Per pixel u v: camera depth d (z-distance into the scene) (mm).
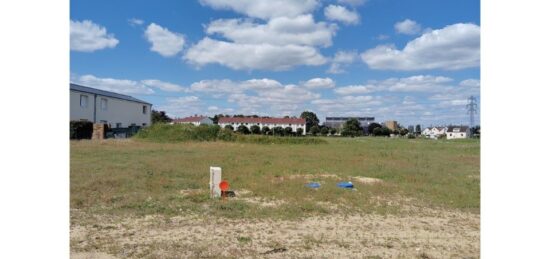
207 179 8961
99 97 29969
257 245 4340
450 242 4621
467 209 6535
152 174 9367
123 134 29781
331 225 5293
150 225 5098
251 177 9383
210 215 5676
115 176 8781
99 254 3953
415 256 4098
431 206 6699
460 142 33562
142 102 36531
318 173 10570
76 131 25078
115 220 5301
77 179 8227
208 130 25828
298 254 4078
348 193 7520
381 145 27000
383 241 4609
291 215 5734
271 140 26438
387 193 7742
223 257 3941
